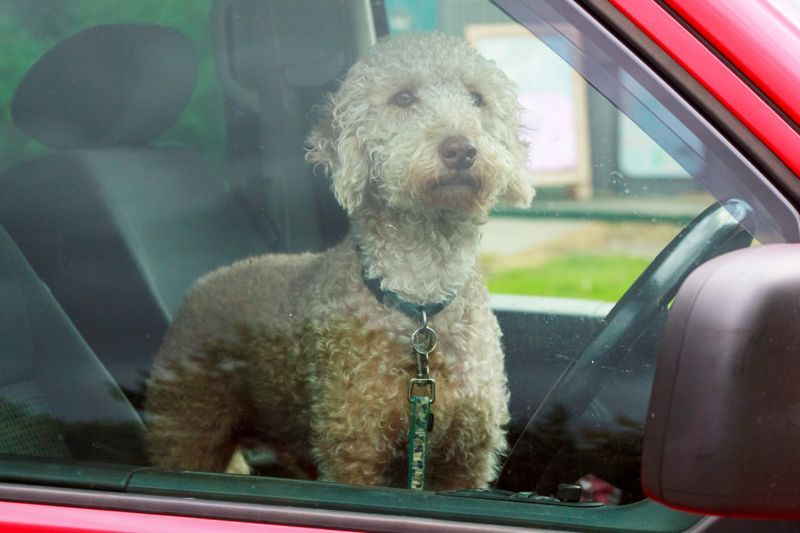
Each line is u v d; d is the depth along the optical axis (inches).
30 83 61.3
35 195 60.7
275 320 62.5
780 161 45.5
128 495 51.3
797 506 37.3
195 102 62.2
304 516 49.3
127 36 61.7
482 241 60.9
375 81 65.7
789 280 37.2
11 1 61.6
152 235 60.9
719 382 36.4
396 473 62.6
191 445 60.0
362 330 63.4
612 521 48.3
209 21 62.1
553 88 52.7
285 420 62.5
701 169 47.6
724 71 46.1
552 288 55.1
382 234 64.6
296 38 62.7
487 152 61.4
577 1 49.4
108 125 61.6
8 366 58.4
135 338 60.2
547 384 55.1
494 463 56.7
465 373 60.6
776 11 46.3
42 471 53.9
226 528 49.2
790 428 36.9
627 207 51.6
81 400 58.9
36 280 60.1
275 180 62.7
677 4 46.9
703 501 36.8
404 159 64.2
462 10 62.2
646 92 47.9
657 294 52.3
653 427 37.9
